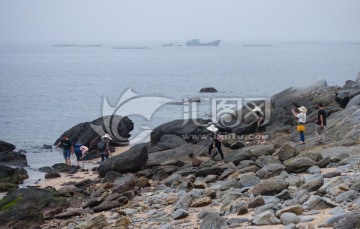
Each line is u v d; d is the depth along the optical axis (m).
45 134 51.12
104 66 190.00
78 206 22.75
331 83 99.06
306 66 161.00
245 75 128.00
